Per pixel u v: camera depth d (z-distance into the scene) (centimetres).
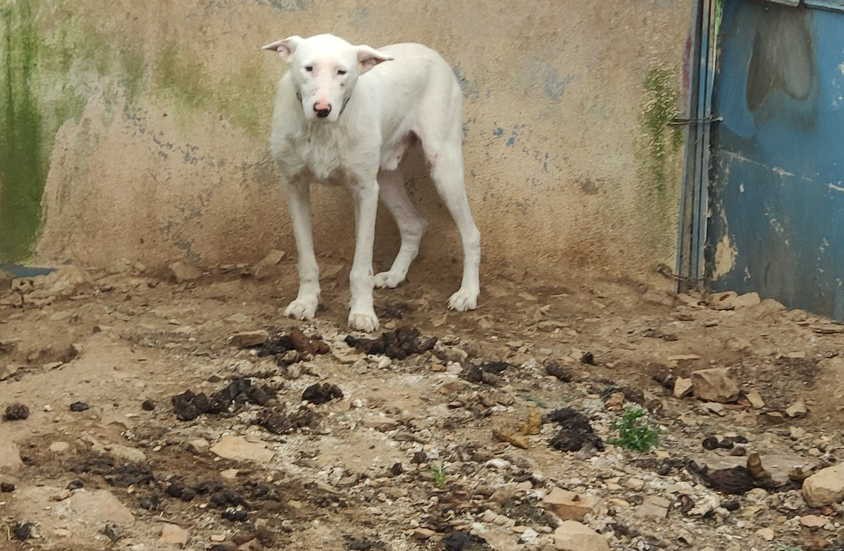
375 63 398
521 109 462
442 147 437
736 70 453
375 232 466
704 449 355
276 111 410
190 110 461
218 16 458
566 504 320
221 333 412
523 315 441
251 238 464
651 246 467
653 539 312
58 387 371
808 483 328
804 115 432
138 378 378
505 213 464
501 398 372
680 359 404
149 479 327
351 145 409
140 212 464
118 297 447
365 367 387
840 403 379
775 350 409
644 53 459
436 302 446
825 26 421
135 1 458
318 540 308
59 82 460
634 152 463
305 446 347
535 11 459
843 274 426
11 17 457
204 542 305
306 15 459
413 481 332
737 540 314
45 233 464
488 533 311
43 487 318
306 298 425
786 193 441
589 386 387
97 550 299
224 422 357
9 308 441
